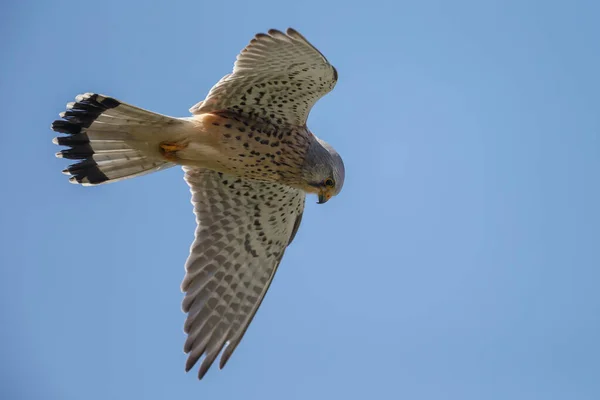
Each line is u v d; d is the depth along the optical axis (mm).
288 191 13711
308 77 11945
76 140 12109
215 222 13836
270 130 12656
